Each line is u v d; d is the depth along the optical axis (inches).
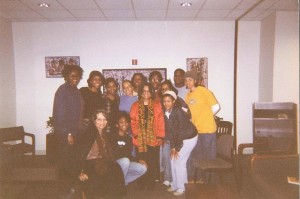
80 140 148.3
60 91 166.4
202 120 177.5
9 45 271.6
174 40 281.7
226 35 281.7
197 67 283.0
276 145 221.6
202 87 181.0
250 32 281.3
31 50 280.8
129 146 167.0
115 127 183.0
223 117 287.1
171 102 168.4
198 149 180.2
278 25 244.5
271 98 251.4
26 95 283.9
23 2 214.7
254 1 216.2
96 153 150.4
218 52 282.7
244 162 245.0
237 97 285.7
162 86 200.5
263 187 127.6
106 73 282.8
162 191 182.2
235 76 281.7
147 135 175.8
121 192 146.8
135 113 176.9
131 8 234.2
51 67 282.0
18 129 248.7
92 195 144.3
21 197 156.3
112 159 151.0
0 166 158.7
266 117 229.0
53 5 223.1
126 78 283.0
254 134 227.5
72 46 281.0
